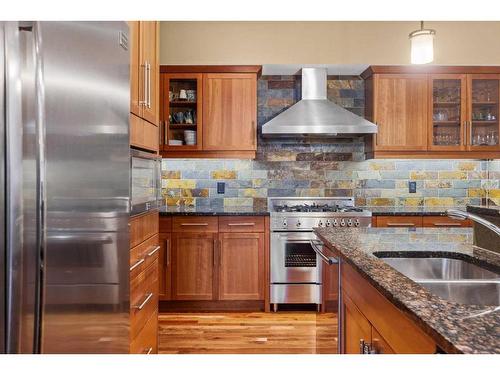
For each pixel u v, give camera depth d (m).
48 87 1.08
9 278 0.95
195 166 4.27
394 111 4.01
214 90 3.96
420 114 4.02
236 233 3.72
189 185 4.27
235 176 4.29
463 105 4.02
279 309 3.81
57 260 1.13
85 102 1.30
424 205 4.31
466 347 0.70
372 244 1.84
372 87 4.04
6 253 0.95
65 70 1.17
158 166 2.43
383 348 1.24
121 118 1.61
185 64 4.04
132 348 1.91
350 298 1.69
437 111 4.08
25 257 1.00
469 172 4.32
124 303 1.63
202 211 3.75
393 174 4.31
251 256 3.72
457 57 4.21
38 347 1.04
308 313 3.70
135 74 1.99
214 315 3.64
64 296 1.17
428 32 2.45
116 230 1.56
